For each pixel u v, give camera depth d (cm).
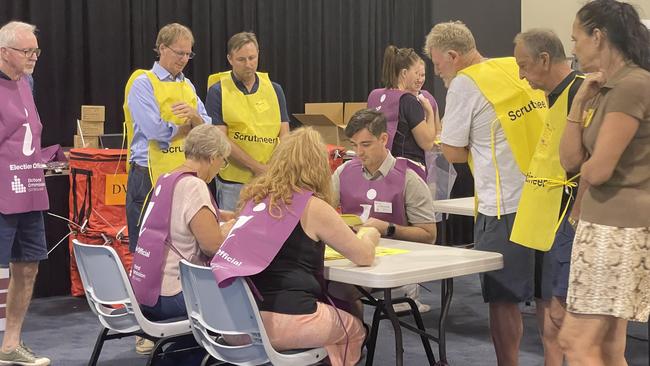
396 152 459
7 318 404
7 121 388
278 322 263
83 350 435
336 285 320
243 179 436
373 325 320
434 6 754
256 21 649
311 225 266
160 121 400
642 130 236
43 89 559
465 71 313
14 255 399
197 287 273
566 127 255
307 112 612
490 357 418
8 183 387
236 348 269
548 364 314
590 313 244
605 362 261
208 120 418
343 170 358
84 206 525
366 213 349
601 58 242
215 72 629
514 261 309
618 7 238
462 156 321
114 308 340
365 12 709
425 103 482
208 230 314
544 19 831
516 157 306
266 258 262
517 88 308
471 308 527
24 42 389
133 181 410
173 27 407
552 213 289
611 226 239
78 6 566
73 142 573
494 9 796
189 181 318
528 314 502
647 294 245
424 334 309
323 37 686
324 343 271
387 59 470
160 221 316
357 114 346
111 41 580
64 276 556
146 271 315
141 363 411
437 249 311
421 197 348
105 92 580
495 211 312
